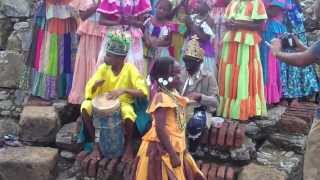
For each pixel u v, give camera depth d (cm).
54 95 421
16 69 447
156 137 313
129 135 360
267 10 404
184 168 316
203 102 352
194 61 351
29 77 433
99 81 358
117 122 354
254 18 381
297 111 404
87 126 365
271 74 406
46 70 418
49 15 411
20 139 401
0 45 472
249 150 367
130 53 387
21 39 460
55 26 414
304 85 420
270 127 388
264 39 406
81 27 397
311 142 276
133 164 325
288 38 388
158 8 395
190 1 391
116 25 388
